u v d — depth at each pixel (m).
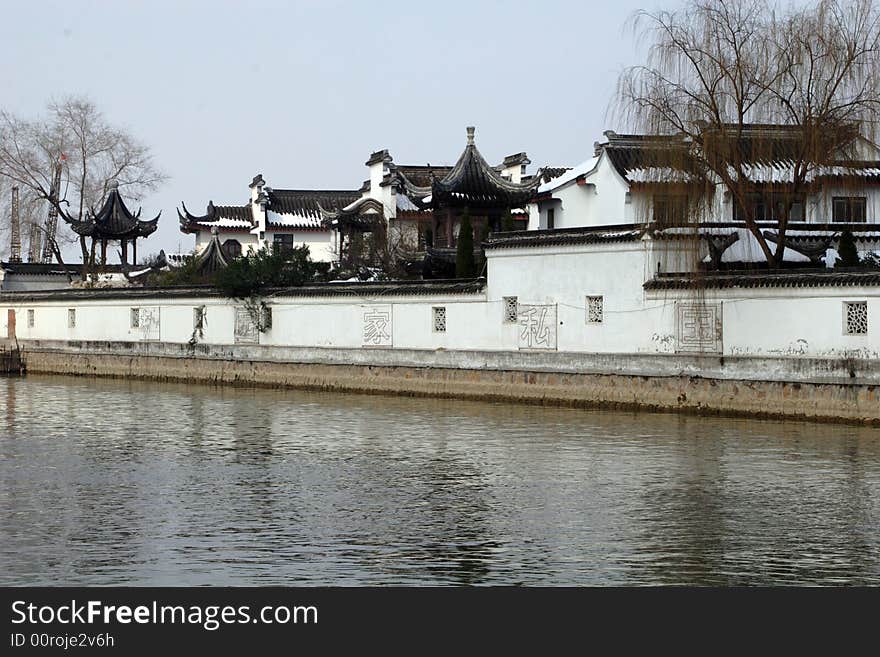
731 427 46.16
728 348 49.38
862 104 49.38
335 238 98.31
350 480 35.72
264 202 109.38
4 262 99.69
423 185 93.25
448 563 25.91
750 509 31.02
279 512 31.06
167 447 43.22
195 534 28.58
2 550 27.11
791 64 49.62
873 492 33.06
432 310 61.53
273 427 49.06
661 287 51.41
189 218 110.38
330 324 67.12
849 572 25.19
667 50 51.25
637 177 63.47
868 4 49.47
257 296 71.12
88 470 38.00
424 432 46.53
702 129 50.75
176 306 76.81
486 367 58.66
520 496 32.97
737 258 52.66
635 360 52.38
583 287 54.53
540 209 71.31
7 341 90.62
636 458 39.06
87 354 83.44
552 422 48.94
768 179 55.44
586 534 28.42
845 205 60.34
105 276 98.12
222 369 73.31
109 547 27.39
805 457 38.75
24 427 49.88
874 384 44.97
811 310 46.78
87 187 111.06
